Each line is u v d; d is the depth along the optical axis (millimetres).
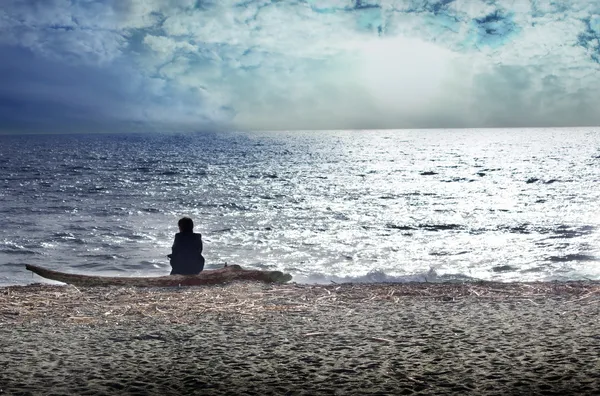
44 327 5762
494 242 24406
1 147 181000
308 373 4125
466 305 6883
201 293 7879
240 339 5188
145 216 35312
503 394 3631
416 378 3973
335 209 40281
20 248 22656
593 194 49625
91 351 4785
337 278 13914
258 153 145500
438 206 41938
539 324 5668
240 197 49188
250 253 21797
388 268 18641
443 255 21062
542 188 56656
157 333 5461
